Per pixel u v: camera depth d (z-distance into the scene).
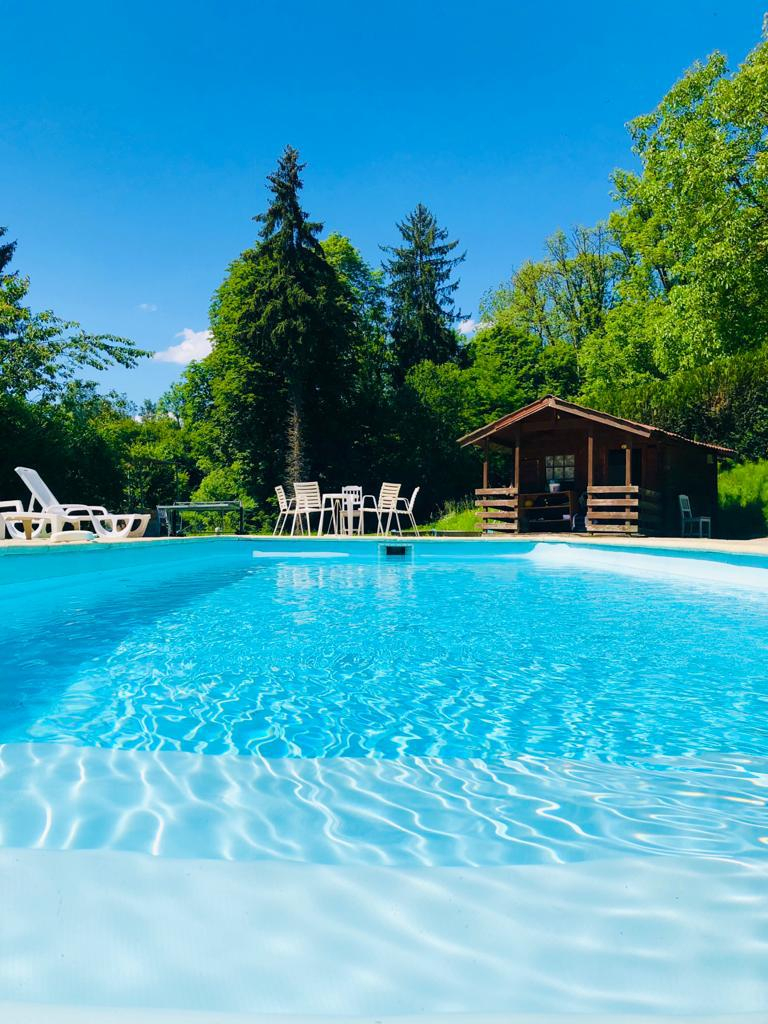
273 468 28.53
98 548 8.09
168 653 4.03
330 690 3.21
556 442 16.77
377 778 2.03
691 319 18.08
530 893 1.16
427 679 3.43
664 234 26.59
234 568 10.39
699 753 2.33
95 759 2.19
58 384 20.39
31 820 1.65
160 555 9.96
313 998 0.87
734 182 17.56
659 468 15.20
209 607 5.99
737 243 16.20
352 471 28.61
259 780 1.99
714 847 1.47
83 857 1.26
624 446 14.07
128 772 2.05
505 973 0.92
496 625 5.04
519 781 2.01
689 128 18.36
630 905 1.12
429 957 0.96
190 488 35.19
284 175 26.53
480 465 31.25
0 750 2.29
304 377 26.84
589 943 1.00
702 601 6.42
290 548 13.00
